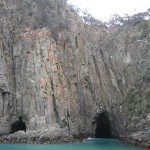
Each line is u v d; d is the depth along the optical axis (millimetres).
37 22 59438
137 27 77500
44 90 54344
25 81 54844
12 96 53812
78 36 66188
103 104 64938
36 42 57406
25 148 38031
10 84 54219
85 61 65375
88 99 62125
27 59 56000
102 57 71562
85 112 60719
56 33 61219
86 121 60250
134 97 62562
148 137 47531
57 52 59281
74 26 66688
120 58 72625
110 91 68125
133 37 75438
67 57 61125
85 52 66562
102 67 69812
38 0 62219
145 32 75188
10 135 47906
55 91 55531
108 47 73375
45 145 42812
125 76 70188
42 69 55688
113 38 75188
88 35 71938
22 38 57438
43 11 61375
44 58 56625
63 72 58875
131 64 70938
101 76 68125
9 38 56719
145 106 57156
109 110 64750
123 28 78125
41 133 48438
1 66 52938
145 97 59531
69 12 68688
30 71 55219
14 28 58375
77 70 62156
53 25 61250
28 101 53750
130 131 56438
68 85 59000
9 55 55812
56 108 54719
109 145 46125
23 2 61000
